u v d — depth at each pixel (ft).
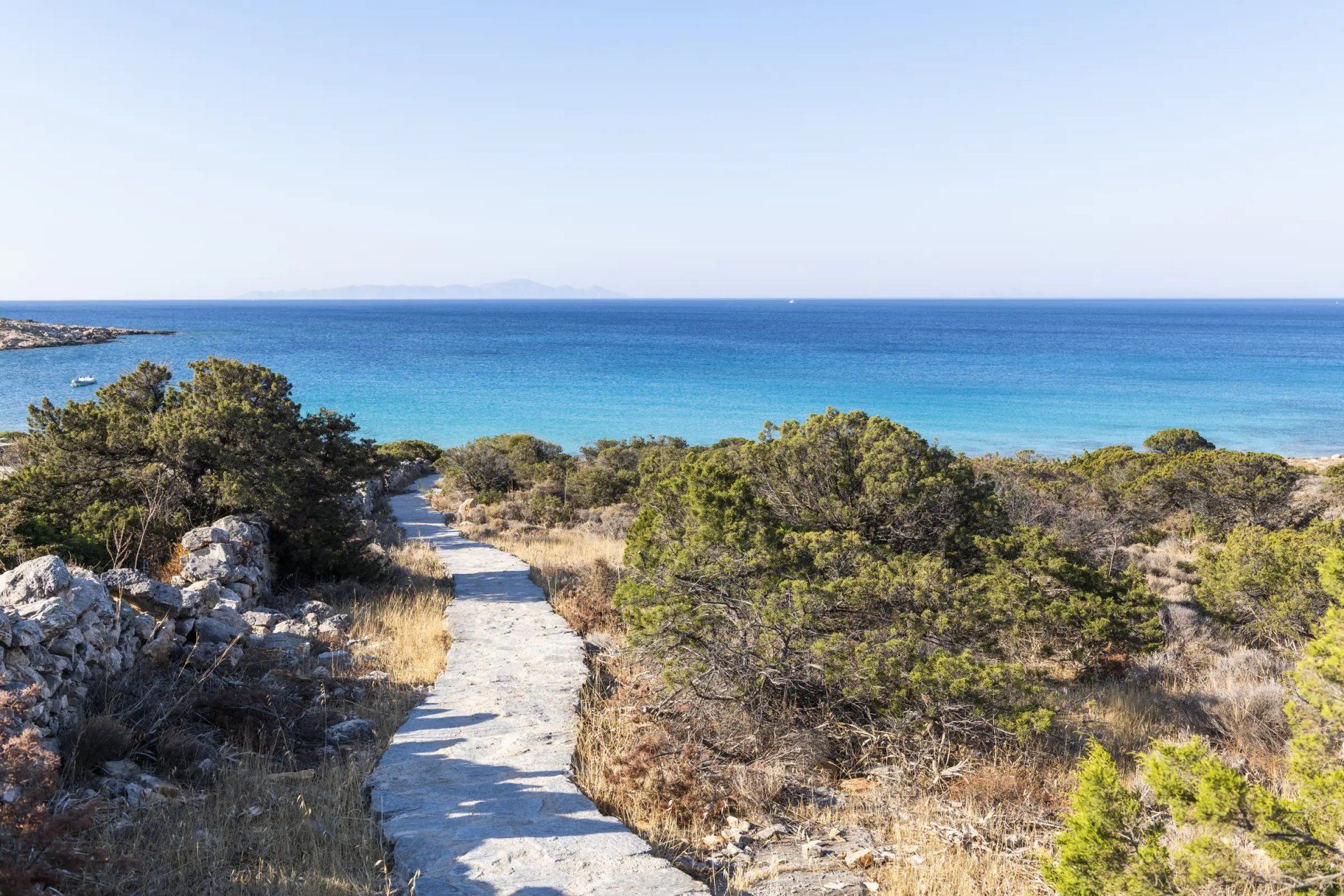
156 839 17.15
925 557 30.76
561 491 109.40
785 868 18.49
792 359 399.44
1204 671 33.91
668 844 19.65
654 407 236.63
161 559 44.06
